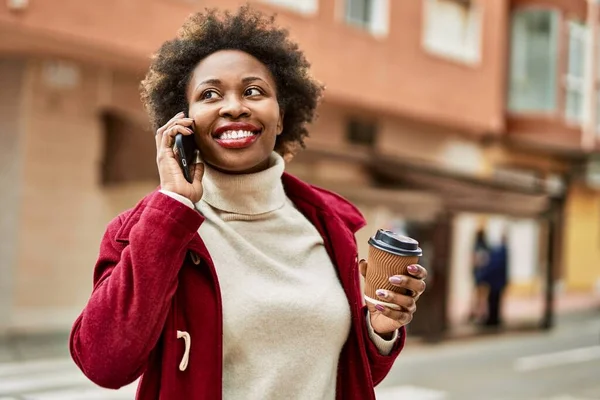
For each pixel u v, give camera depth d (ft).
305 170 49.62
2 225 39.52
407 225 44.91
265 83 7.14
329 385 6.96
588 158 77.87
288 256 7.06
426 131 61.36
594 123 75.46
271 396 6.59
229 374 6.59
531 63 70.08
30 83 39.50
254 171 7.29
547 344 46.06
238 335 6.54
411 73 56.08
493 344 44.11
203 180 7.10
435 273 42.60
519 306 66.13
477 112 62.59
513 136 68.85
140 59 39.99
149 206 6.33
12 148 39.42
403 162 50.03
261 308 6.61
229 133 6.93
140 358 6.17
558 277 79.87
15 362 31.17
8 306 39.24
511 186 55.16
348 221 7.80
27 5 35.12
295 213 7.35
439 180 49.57
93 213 41.50
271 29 7.55
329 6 50.01
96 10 37.50
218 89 7.07
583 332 53.42
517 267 74.59
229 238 6.86
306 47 48.70
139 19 39.24
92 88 41.32
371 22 53.72
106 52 38.70
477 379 33.06
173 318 6.40
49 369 29.91
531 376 34.53
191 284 6.53
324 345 6.85
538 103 69.82
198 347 6.42
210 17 7.38
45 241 40.06
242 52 7.26
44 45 37.65
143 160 39.88
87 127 41.11
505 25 67.41
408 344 41.11
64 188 40.50
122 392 26.43
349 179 52.42
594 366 38.32
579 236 82.64
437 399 28.22
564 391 31.35
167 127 6.75
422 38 57.00
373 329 7.24
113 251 6.65
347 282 7.15
